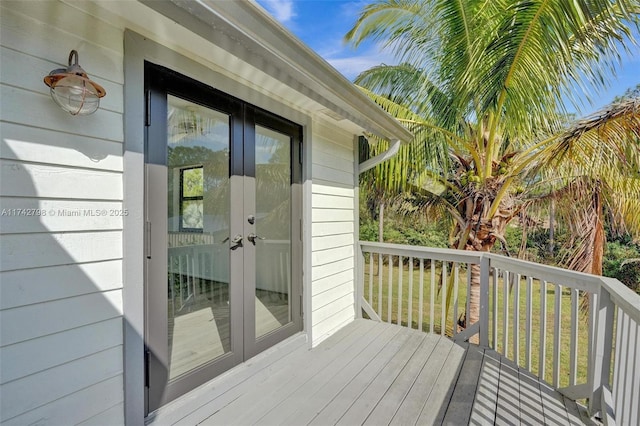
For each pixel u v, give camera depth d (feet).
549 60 9.36
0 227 4.08
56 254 4.57
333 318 11.48
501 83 10.55
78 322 4.79
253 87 7.88
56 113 4.54
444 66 11.76
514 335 8.94
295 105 9.35
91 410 4.91
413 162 13.84
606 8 8.01
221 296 7.41
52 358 4.52
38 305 4.40
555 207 14.58
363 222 32.14
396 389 7.54
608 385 6.44
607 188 12.91
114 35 5.14
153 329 5.85
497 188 13.04
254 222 8.14
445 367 8.63
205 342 6.97
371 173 15.53
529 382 7.95
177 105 6.33
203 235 6.96
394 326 11.91
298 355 9.36
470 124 13.87
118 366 5.24
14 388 4.19
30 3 4.29
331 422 6.32
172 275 6.33
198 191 6.79
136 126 5.43
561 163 12.14
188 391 6.41
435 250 11.22
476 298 13.65
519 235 23.63
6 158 4.12
